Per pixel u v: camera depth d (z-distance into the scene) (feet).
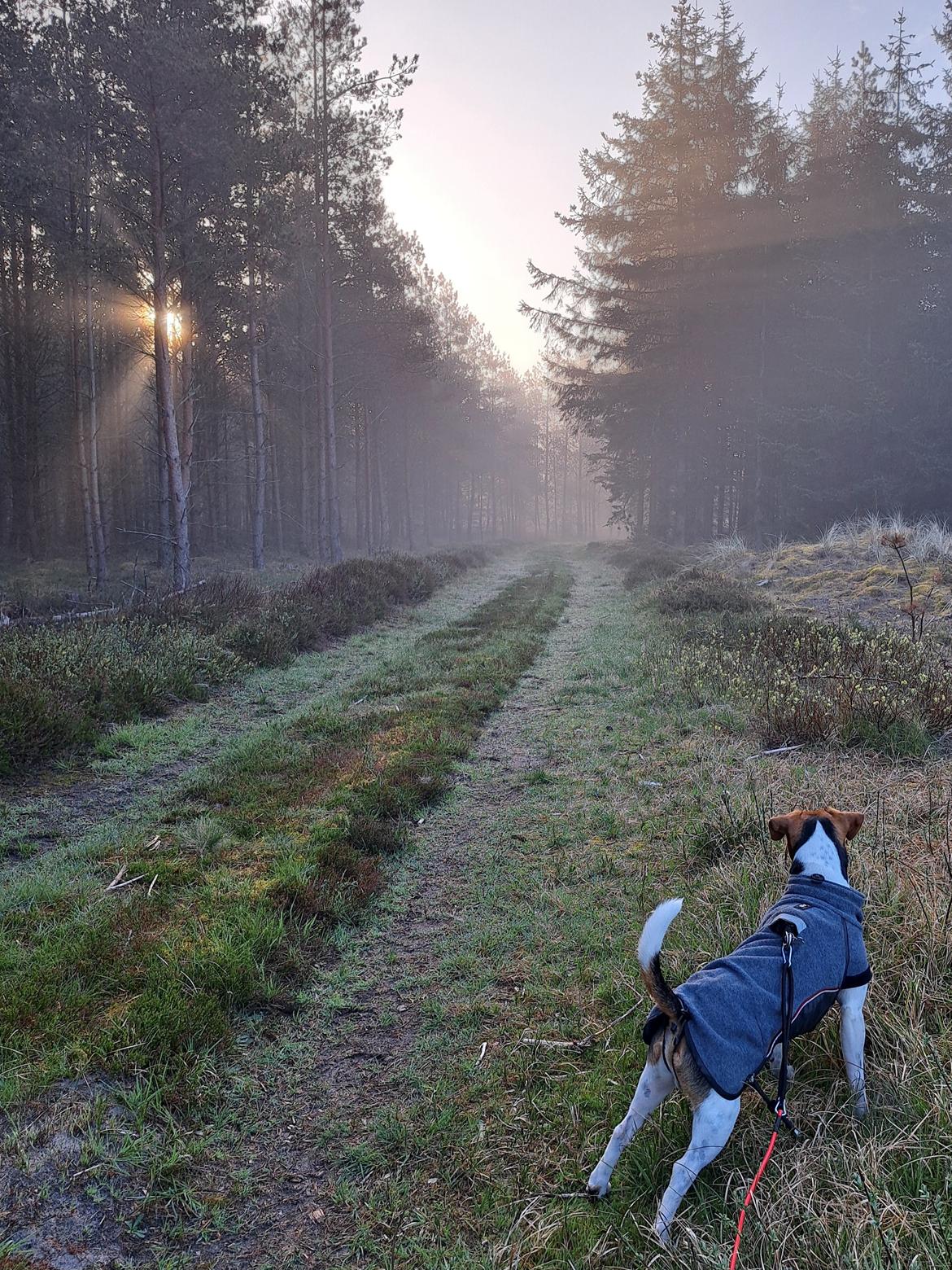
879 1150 8.84
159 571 81.25
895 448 86.74
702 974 9.24
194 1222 9.48
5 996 12.70
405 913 16.63
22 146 54.24
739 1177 9.06
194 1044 12.19
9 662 29.89
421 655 42.14
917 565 48.83
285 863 17.81
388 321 99.66
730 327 96.84
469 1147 10.37
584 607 62.95
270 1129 10.91
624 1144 9.08
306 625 46.09
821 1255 7.89
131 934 14.76
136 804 22.40
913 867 14.62
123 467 105.81
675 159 95.91
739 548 75.15
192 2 53.16
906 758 21.08
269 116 59.62
